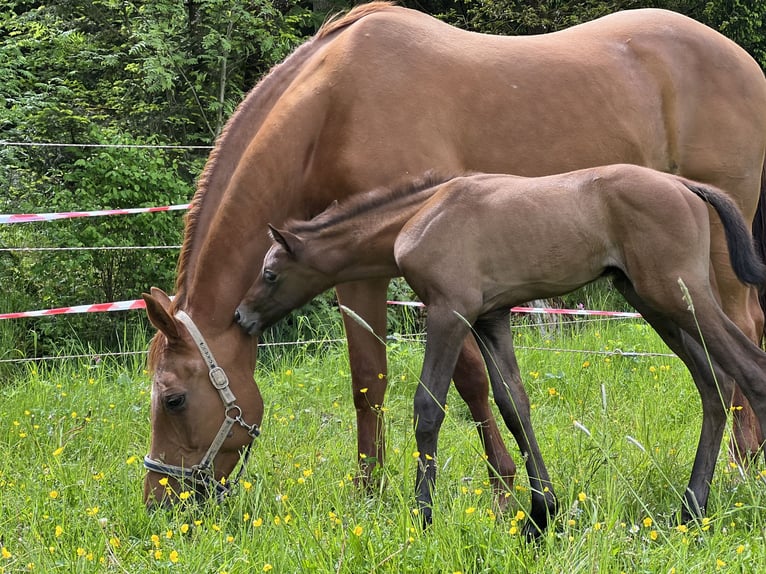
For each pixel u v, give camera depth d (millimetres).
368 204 4051
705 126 5129
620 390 6297
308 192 4594
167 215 8211
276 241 4090
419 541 3207
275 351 8312
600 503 3680
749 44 12773
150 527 3846
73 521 3771
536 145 4727
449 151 4562
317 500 4035
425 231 3793
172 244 8227
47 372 7156
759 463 4320
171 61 9672
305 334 8750
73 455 4992
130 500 4109
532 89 4754
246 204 4438
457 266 3754
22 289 8219
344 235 4078
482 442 4688
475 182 3840
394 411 6254
